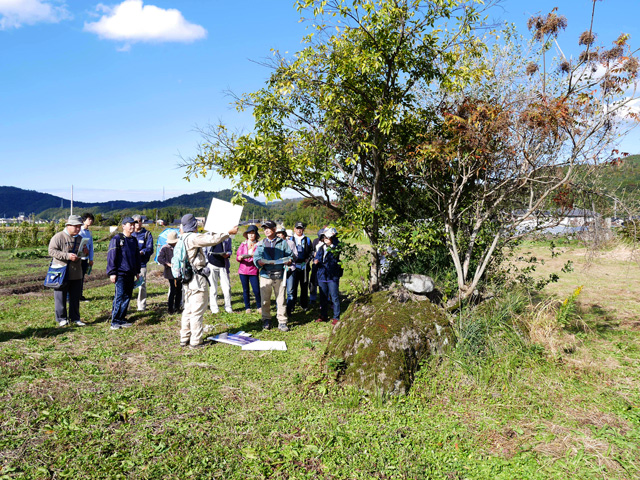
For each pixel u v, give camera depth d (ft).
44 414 11.99
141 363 16.63
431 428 12.00
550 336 17.71
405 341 14.93
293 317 25.14
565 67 17.37
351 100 19.93
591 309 25.68
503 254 21.81
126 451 10.31
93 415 12.00
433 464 10.25
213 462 10.01
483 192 18.06
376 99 19.54
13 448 10.28
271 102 20.74
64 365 15.97
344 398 13.52
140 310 26.16
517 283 21.74
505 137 16.34
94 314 25.26
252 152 19.93
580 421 12.40
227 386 14.46
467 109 17.90
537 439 11.44
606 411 13.02
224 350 18.43
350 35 18.79
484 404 13.51
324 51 19.12
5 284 38.45
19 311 25.67
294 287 25.31
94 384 14.28
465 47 18.90
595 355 17.51
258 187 20.31
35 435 10.87
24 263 56.59
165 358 17.31
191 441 10.85
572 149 15.67
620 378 15.38
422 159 17.57
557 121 14.98
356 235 19.31
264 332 21.62
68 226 22.33
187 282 18.79
